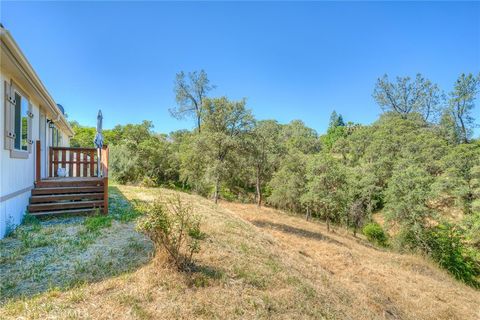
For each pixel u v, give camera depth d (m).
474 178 19.94
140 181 23.84
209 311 3.18
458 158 22.75
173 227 4.06
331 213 19.77
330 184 18.23
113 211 7.04
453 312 8.96
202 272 4.04
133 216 6.51
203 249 4.98
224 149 16.20
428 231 16.58
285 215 21.69
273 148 25.88
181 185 28.89
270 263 5.44
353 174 23.81
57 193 6.66
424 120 34.56
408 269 13.12
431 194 16.95
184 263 4.02
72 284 3.35
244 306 3.49
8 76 5.04
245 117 16.80
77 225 5.67
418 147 27.58
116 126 35.09
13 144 5.26
